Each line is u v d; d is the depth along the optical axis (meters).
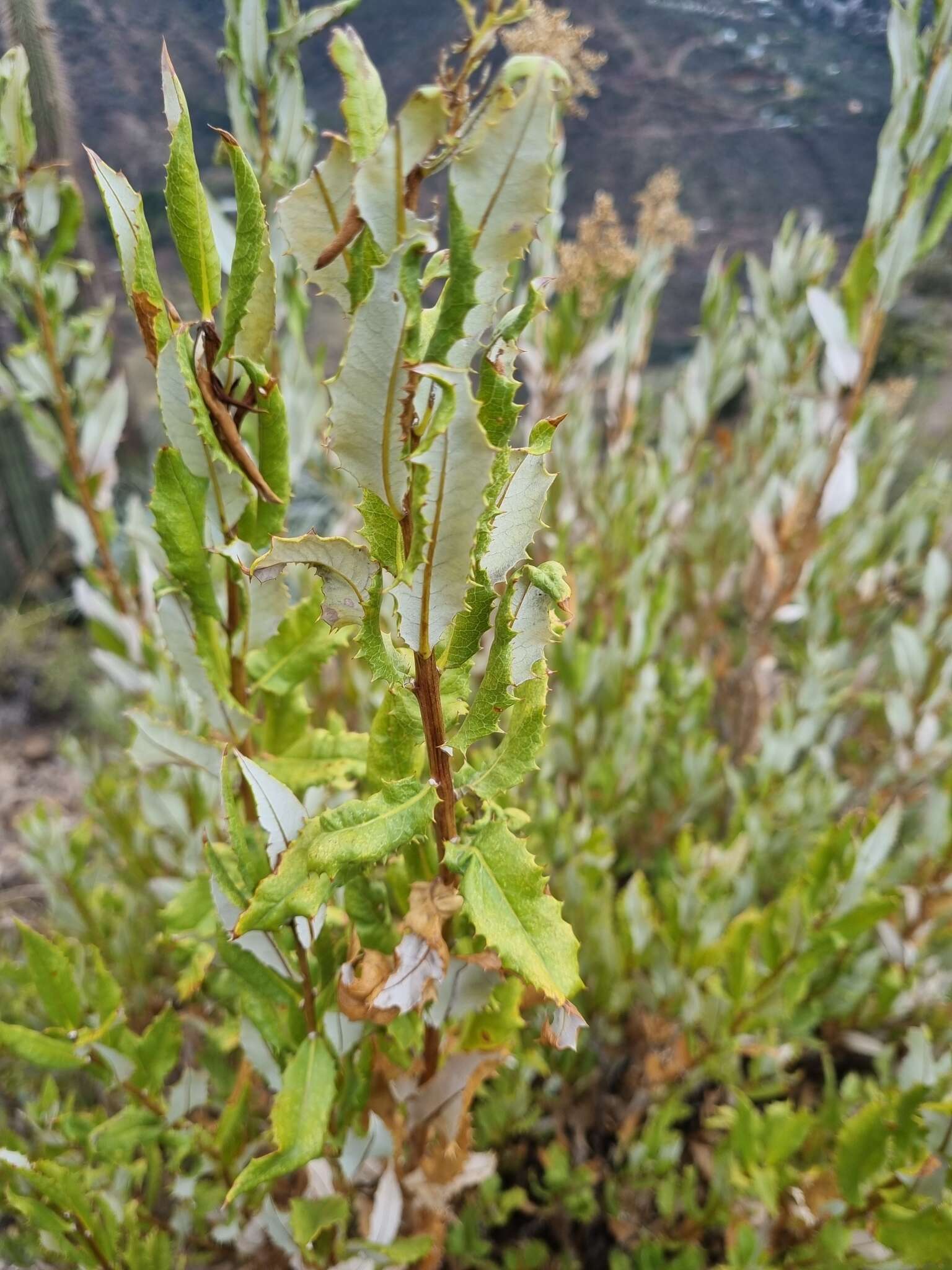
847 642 0.89
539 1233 0.67
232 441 0.29
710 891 0.64
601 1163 0.66
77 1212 0.40
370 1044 0.36
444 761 0.27
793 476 0.77
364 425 0.22
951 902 0.64
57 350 0.55
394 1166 0.38
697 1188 0.67
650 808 0.85
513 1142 0.68
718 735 1.00
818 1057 0.75
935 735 0.75
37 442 0.58
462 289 0.20
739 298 0.89
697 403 0.92
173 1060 0.44
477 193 0.20
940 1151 0.42
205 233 0.27
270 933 0.32
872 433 1.04
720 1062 0.58
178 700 0.62
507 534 0.26
